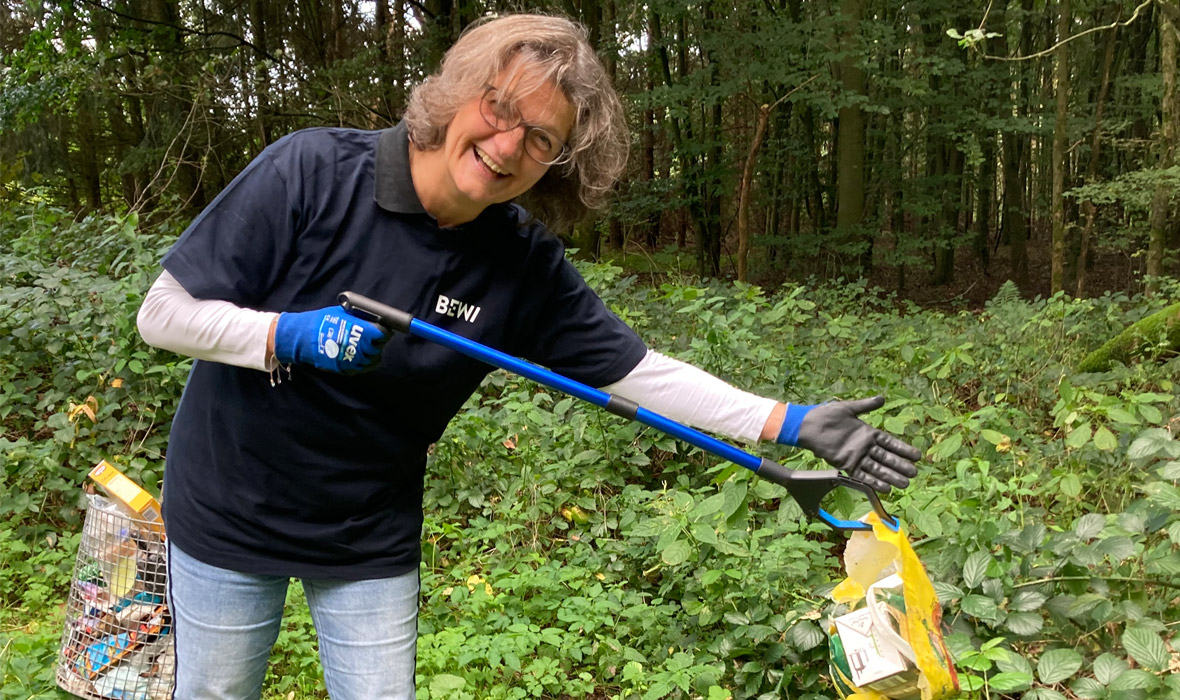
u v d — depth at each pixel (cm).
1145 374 591
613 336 202
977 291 1705
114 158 1739
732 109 1625
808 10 1225
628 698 292
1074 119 1318
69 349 488
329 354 161
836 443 198
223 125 1328
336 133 178
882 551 202
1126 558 282
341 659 193
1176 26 777
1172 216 1144
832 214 1722
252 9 1499
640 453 450
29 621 332
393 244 175
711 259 1554
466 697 278
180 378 443
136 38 1338
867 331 728
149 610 251
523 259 188
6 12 1544
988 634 265
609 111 170
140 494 251
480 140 164
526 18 166
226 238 165
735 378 502
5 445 402
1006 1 1475
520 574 353
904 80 1191
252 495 180
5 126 1283
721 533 314
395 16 1499
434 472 431
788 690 278
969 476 317
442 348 181
